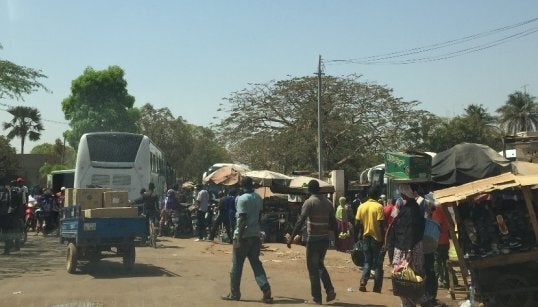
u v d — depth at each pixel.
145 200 19.16
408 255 8.23
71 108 56.62
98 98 55.91
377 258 10.78
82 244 12.48
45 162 77.44
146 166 23.86
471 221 9.27
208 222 23.02
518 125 75.12
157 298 9.72
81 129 54.62
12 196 17.03
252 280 11.95
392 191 14.99
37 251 17.55
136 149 23.81
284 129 45.50
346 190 27.92
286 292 10.55
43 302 9.33
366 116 44.75
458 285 11.06
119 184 23.52
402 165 13.23
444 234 10.33
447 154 14.01
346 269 14.24
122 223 12.89
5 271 13.05
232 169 25.08
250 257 9.57
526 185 8.62
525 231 8.93
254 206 9.55
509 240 8.90
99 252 13.20
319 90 37.28
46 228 23.58
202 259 15.58
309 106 44.50
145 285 11.07
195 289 10.65
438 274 11.37
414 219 8.30
